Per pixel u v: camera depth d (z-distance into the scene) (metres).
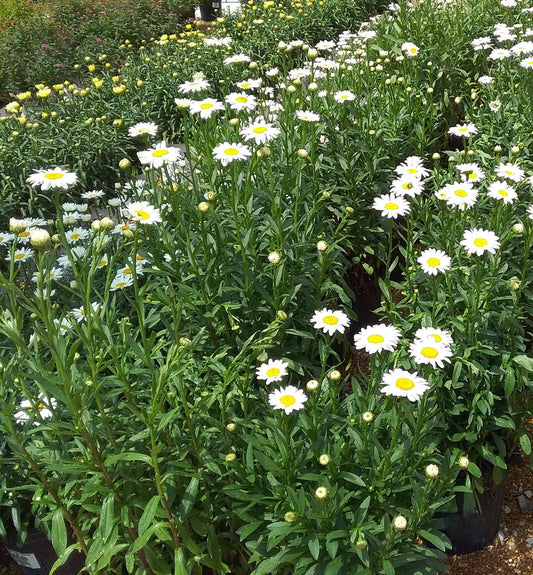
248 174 1.43
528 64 2.21
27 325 1.58
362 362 1.92
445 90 2.62
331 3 6.02
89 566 1.01
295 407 0.97
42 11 6.84
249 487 1.08
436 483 1.04
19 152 2.84
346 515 1.01
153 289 1.52
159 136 3.82
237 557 1.26
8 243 1.95
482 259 1.39
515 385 1.31
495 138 2.11
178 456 1.07
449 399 1.30
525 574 1.37
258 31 5.33
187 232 1.33
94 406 1.08
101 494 1.09
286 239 1.48
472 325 1.25
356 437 1.04
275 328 1.24
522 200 1.75
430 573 1.00
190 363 1.18
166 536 0.99
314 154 1.71
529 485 1.56
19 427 1.15
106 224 0.95
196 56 4.46
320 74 2.44
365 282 2.10
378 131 2.05
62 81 5.71
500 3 3.05
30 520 1.27
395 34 2.96
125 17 6.61
